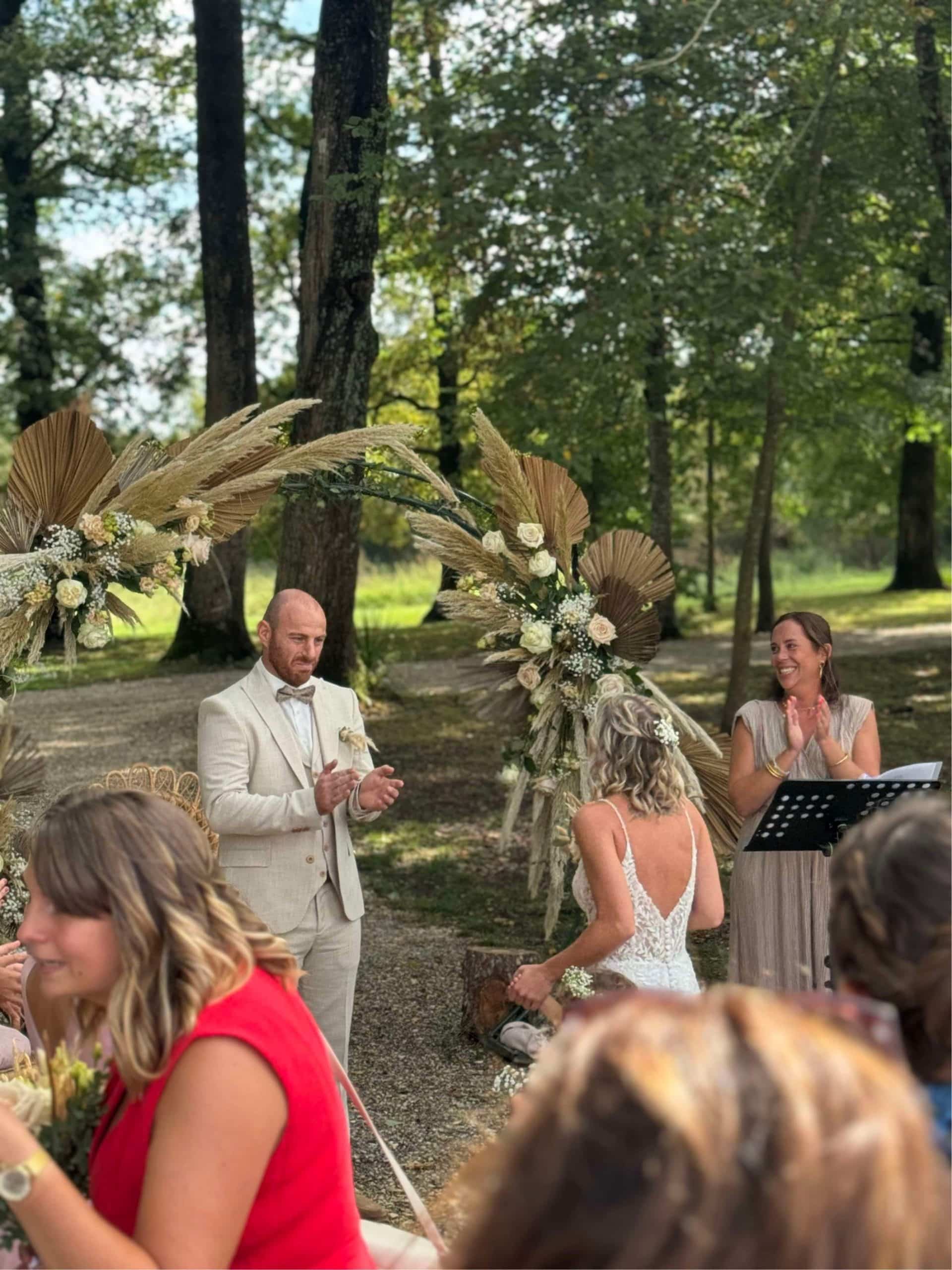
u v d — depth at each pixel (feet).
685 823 12.14
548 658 17.47
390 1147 14.85
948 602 80.79
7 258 69.00
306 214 35.42
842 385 44.60
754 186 37.76
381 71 32.32
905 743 38.34
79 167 70.08
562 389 35.40
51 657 15.98
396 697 47.60
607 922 11.69
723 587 116.67
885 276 45.57
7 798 12.92
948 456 92.27
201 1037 5.77
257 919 6.49
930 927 5.46
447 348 59.82
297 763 14.49
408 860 28.58
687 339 36.63
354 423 33.58
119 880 5.98
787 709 14.60
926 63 35.76
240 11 50.70
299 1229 5.89
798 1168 2.79
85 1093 6.22
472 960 18.17
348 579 40.04
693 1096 2.87
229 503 15.85
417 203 36.29
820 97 35.01
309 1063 5.97
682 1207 2.79
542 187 32.42
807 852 14.47
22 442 14.67
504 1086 12.13
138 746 42.29
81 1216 5.52
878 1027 3.36
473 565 17.61
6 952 11.56
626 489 61.72
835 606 84.58
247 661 60.13
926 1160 2.96
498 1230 3.01
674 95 35.17
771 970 14.62
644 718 12.10
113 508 14.97
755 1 32.22
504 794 34.30
